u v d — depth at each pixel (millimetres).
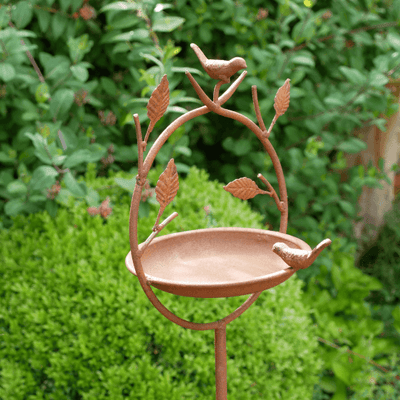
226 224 1943
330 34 2836
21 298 1678
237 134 2912
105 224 1928
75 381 1639
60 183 2021
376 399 2391
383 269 3293
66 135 2180
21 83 2230
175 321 971
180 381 1587
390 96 2891
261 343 1648
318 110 2781
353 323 2590
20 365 1663
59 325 1630
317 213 3168
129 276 1671
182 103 2625
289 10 2580
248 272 1006
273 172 2844
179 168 2203
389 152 3408
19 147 2270
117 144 2562
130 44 2365
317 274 2875
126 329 1594
